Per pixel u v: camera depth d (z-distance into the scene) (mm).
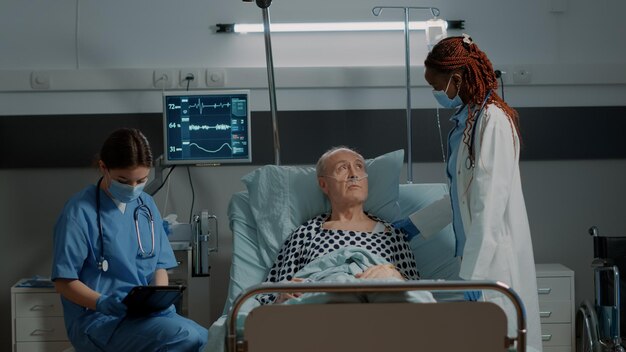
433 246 3213
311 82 4059
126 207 3041
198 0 4059
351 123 4105
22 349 3699
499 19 4133
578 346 3910
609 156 4176
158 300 2777
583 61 4160
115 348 2852
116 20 4043
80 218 2914
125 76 4016
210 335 2555
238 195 3408
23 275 4082
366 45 4102
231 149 3820
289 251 3129
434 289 2109
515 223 2650
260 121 4098
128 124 4047
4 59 4020
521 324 2117
